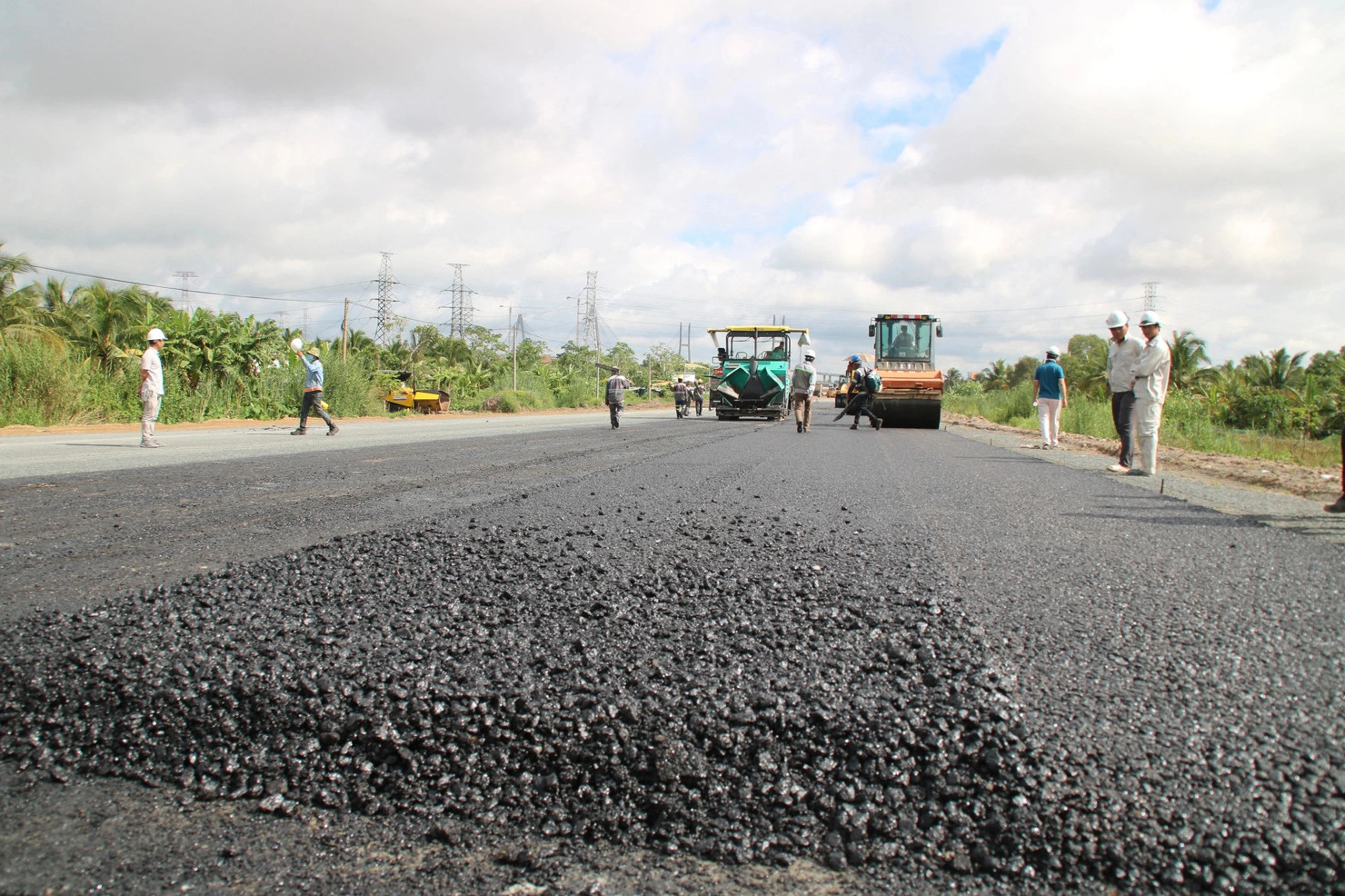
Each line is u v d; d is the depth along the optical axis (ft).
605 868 4.66
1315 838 4.51
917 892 4.33
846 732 5.83
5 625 8.43
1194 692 6.41
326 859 4.80
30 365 58.80
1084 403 70.85
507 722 6.18
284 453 32.01
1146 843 4.54
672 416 107.04
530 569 10.82
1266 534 13.60
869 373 57.67
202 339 73.05
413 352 170.91
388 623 8.37
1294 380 141.49
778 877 4.51
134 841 4.96
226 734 6.21
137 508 16.69
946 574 10.52
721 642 7.70
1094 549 12.30
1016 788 5.08
